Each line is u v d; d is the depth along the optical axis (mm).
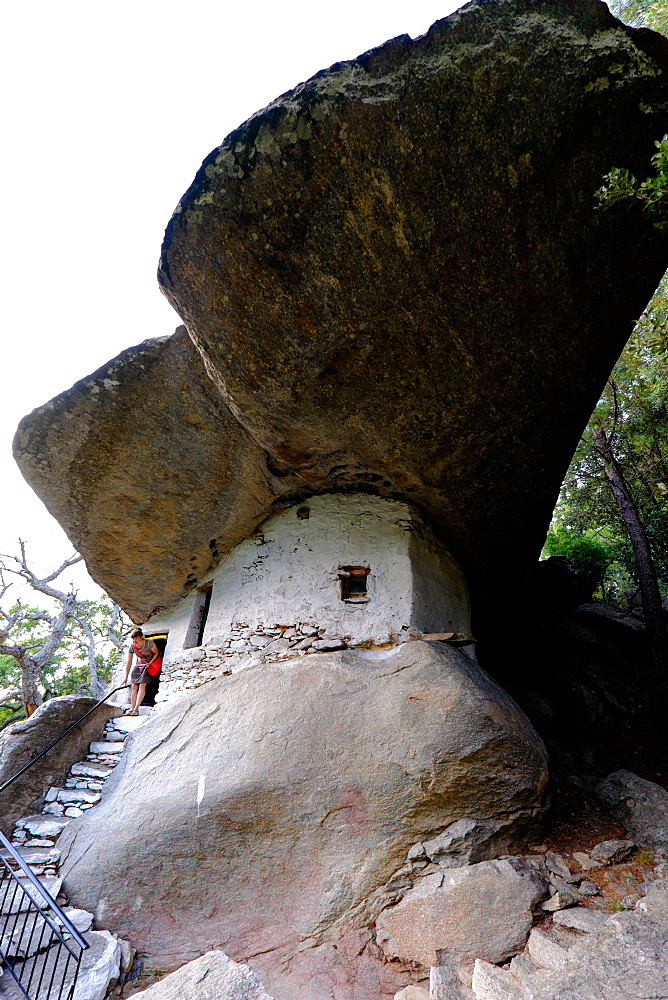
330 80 4223
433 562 7281
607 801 5965
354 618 6551
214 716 5980
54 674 18156
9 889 4809
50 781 6109
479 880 4367
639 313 5836
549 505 7727
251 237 4828
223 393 6031
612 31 4223
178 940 4551
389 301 5078
